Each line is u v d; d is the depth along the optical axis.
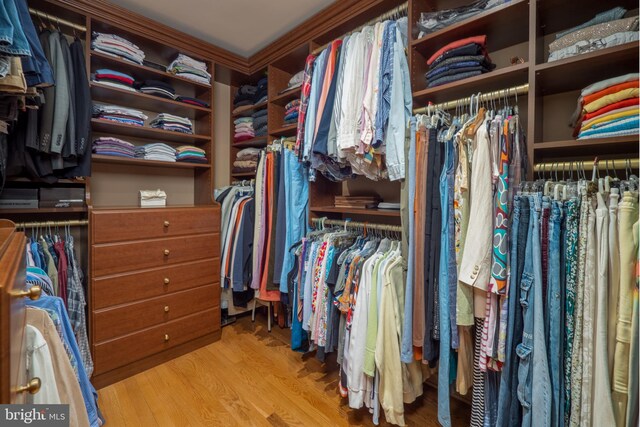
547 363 0.96
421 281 1.26
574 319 0.93
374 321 1.35
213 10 1.97
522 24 1.36
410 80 1.51
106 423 1.44
